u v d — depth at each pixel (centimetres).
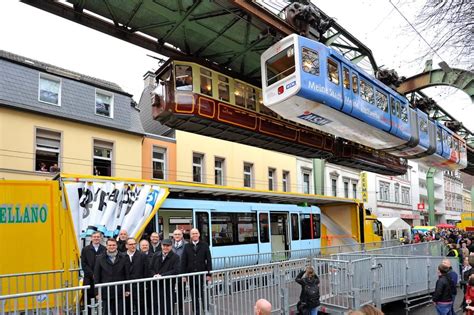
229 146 2486
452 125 2747
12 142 1628
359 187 3781
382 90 1645
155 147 2167
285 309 891
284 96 1191
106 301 638
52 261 920
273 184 2764
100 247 766
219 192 1394
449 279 877
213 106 1388
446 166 2594
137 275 712
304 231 1800
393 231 3045
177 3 1134
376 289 1059
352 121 1449
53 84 1819
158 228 1188
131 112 2100
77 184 986
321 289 1023
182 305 710
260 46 1379
